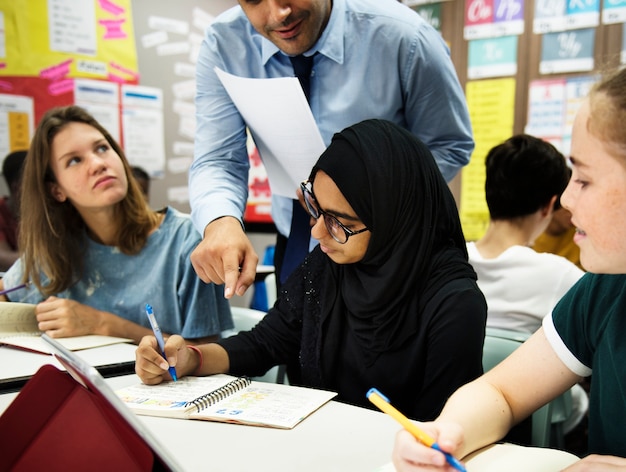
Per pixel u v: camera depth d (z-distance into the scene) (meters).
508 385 0.80
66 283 1.62
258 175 3.29
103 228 1.62
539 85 2.54
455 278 1.01
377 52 1.31
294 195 1.40
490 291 1.44
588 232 0.58
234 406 0.86
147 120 2.99
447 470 0.58
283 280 1.45
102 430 0.62
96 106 2.81
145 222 1.63
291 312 1.19
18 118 2.61
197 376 1.06
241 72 1.45
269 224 3.29
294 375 1.29
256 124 1.27
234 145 1.47
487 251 1.53
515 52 2.58
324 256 1.17
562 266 1.40
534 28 2.52
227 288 1.06
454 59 2.73
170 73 3.05
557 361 0.79
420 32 1.29
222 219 1.21
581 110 0.58
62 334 1.39
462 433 0.65
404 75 1.31
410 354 1.01
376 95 1.35
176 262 1.57
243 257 1.12
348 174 1.01
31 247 1.62
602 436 0.75
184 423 0.81
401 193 1.00
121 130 2.90
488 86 2.66
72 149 1.52
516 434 1.12
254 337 1.19
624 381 0.69
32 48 2.62
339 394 1.08
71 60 2.72
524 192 1.46
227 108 1.46
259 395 0.92
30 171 1.59
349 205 1.00
